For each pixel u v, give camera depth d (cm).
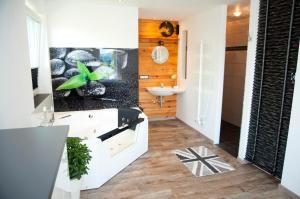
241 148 323
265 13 273
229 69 519
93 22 376
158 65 520
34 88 330
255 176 286
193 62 456
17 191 84
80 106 398
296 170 236
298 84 227
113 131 296
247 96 307
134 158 325
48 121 315
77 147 210
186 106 498
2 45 235
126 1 343
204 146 385
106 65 395
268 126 282
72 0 341
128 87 412
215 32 374
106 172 269
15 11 233
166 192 253
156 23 498
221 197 244
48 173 99
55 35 365
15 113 250
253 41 292
